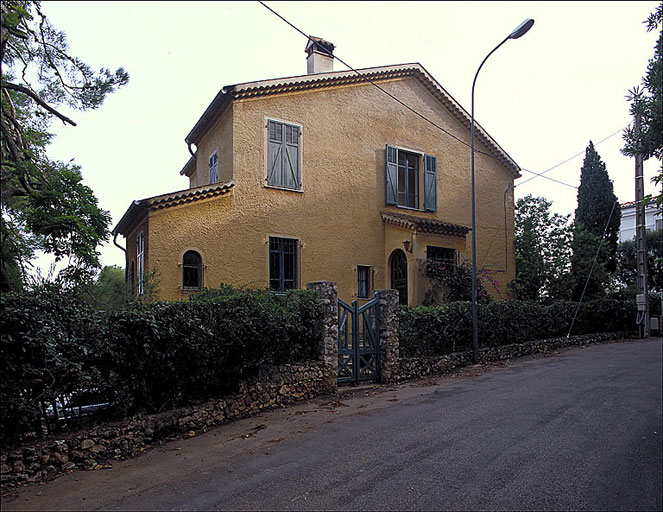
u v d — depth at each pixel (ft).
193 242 41.09
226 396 24.81
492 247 61.82
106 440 19.08
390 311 35.42
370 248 51.83
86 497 15.24
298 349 30.04
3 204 33.01
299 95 48.39
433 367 38.29
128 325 20.57
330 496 15.07
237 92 44.04
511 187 65.16
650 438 20.97
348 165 51.11
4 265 27.25
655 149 14.08
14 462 16.62
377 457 18.58
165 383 22.33
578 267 67.05
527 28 38.11
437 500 14.78
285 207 46.39
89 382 19.16
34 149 33.40
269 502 14.67
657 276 86.33
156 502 14.78
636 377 34.78
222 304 24.91
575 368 39.40
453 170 59.82
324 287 31.65
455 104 59.67
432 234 50.83
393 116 55.11
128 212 41.16
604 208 74.08
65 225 27.61
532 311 52.06
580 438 20.88
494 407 26.43
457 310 42.19
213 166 49.11
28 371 17.21
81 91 31.19
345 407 27.37
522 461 18.10
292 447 20.04
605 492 15.49
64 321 18.81
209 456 19.08
